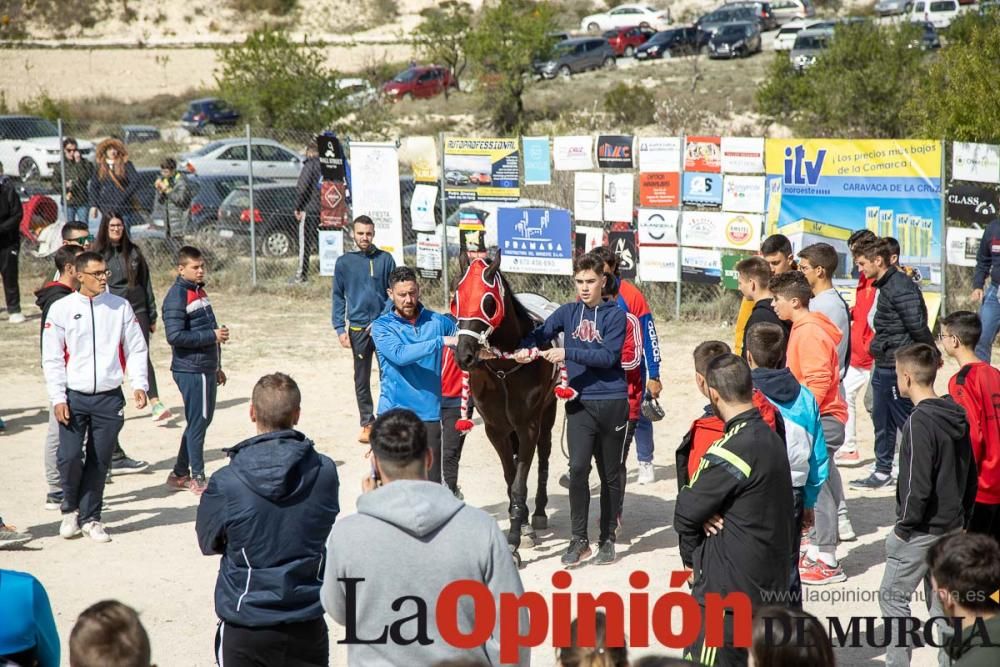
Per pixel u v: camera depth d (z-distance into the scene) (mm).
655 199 14523
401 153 19906
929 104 16859
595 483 8836
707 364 4766
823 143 13391
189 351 8328
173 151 31031
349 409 11102
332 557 3660
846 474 8898
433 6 62781
